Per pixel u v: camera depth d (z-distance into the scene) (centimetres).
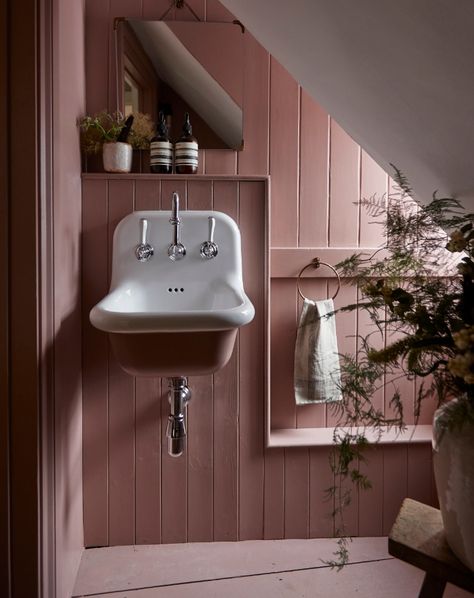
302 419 198
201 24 193
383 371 116
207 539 181
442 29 81
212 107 194
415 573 163
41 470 129
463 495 86
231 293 161
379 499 185
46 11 128
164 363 132
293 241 197
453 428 86
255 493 181
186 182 176
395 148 130
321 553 174
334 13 99
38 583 128
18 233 125
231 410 179
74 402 164
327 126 197
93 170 185
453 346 90
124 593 154
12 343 126
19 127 124
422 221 107
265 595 152
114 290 161
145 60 192
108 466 178
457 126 101
